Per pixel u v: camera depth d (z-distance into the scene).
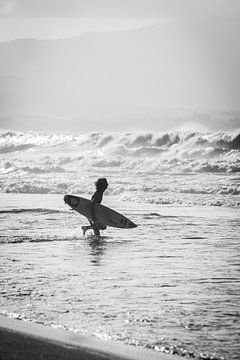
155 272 29.16
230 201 61.97
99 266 30.48
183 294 25.20
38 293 25.19
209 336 20.22
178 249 35.53
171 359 18.12
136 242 37.97
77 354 17.20
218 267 30.33
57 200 65.12
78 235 40.34
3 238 38.72
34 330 20.08
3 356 16.77
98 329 20.67
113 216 43.34
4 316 21.94
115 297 24.67
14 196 70.06
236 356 18.53
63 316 22.06
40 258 32.44
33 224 45.09
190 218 50.12
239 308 23.28
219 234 41.38
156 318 22.00
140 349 18.88
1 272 29.00
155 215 51.97
